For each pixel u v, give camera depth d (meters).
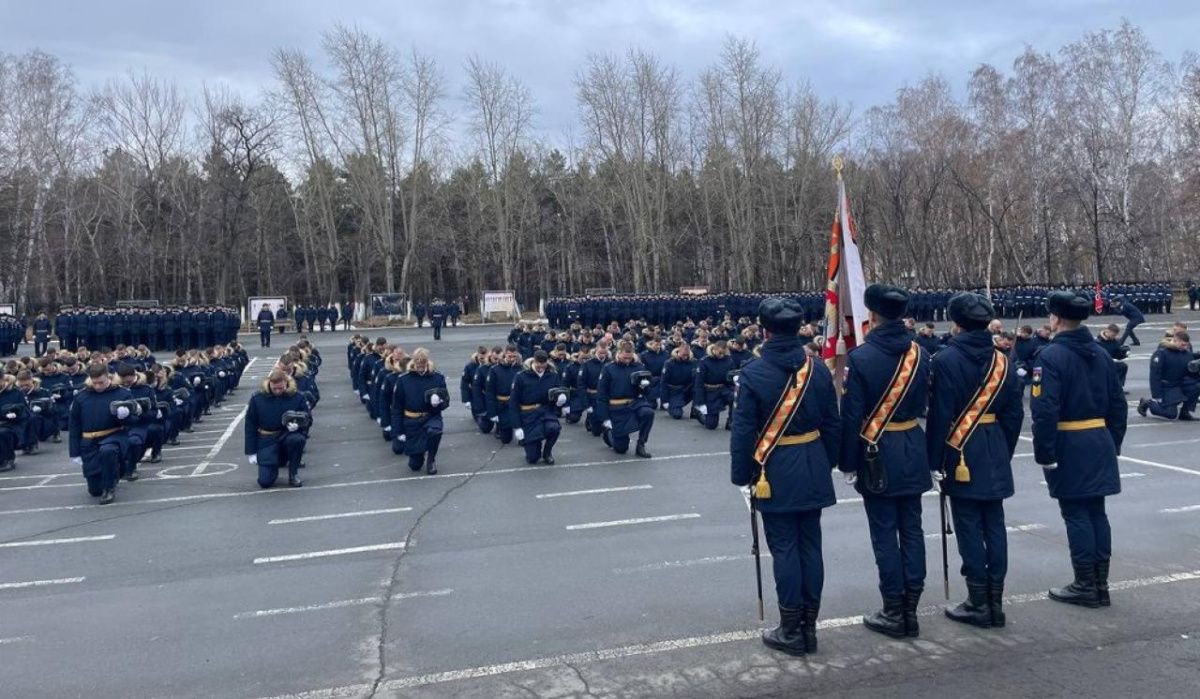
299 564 8.07
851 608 6.22
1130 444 13.35
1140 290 46.88
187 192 60.31
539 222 71.69
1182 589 6.43
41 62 53.91
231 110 59.91
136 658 5.85
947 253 63.00
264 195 68.75
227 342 37.94
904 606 5.61
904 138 59.38
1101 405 6.03
